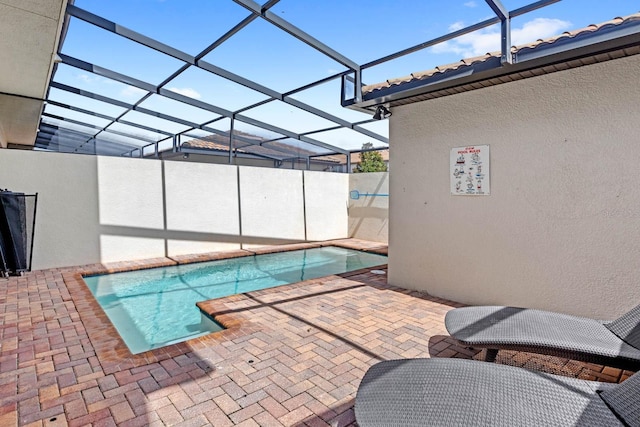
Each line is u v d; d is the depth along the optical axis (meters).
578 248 4.41
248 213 10.97
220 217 10.38
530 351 2.98
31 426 2.50
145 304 6.48
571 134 4.40
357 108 6.23
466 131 5.33
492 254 5.14
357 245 11.83
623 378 3.30
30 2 4.42
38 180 7.59
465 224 5.41
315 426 2.57
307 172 12.43
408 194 6.14
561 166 4.49
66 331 4.20
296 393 2.97
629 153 4.02
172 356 3.59
